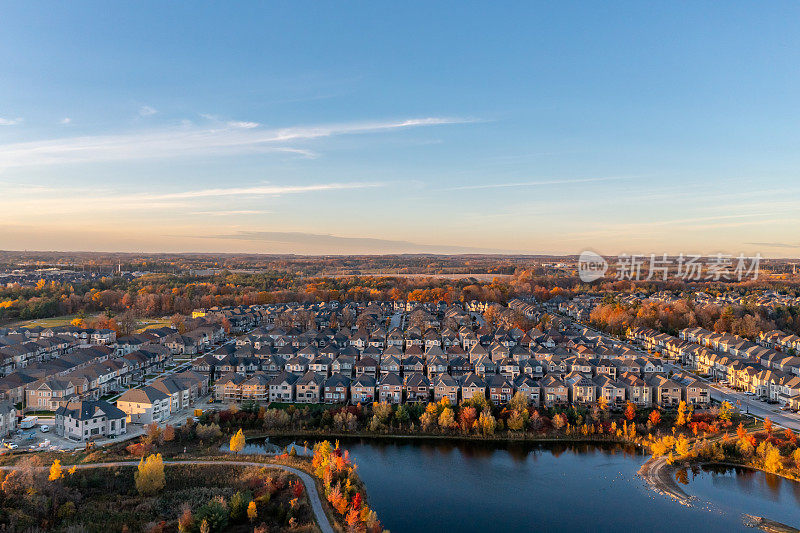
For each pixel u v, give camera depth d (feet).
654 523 327.67
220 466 372.79
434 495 360.48
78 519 306.76
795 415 491.31
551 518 333.21
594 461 414.41
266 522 307.37
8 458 370.32
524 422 465.88
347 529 298.15
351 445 442.91
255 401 514.68
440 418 464.65
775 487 372.58
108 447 404.36
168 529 298.35
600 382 539.29
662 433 454.40
